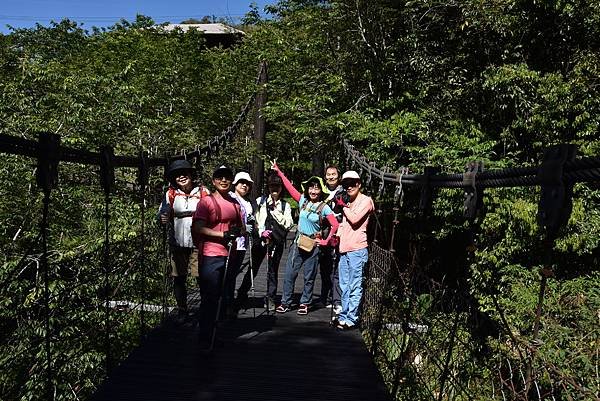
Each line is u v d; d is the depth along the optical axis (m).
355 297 5.15
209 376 3.92
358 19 11.63
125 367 4.04
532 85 9.94
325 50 12.65
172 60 14.66
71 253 7.32
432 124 10.75
